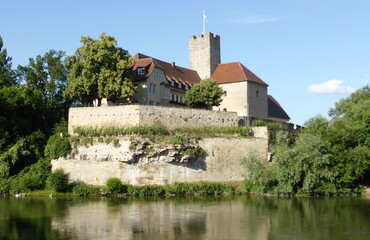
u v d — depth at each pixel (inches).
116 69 3230.8
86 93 3179.1
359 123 3164.4
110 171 2834.6
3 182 2810.0
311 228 1849.2
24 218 2018.9
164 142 2844.5
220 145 2992.1
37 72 3580.2
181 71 4106.8
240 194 2864.2
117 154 2829.7
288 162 2787.9
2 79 3499.0
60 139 2938.0
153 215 2106.3
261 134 3149.6
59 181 2748.5
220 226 1878.7
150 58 3646.7
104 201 2529.5
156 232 1775.3
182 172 2881.4
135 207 2324.1
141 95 3464.6
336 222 1961.1
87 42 3218.5
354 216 2092.8
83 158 2883.9
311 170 2790.4
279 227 1865.2
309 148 2827.3
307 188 2743.6
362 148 2987.2
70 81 3211.1
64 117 3535.9
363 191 2945.4
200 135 3065.9
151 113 2977.4
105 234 1742.1
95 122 3026.6
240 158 2994.6
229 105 4010.8
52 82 3531.0
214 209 2273.6
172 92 3828.7
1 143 2945.4
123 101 3398.1
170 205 2395.4
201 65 4286.4
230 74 4087.1
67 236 1707.7
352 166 2908.5
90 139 2898.6
